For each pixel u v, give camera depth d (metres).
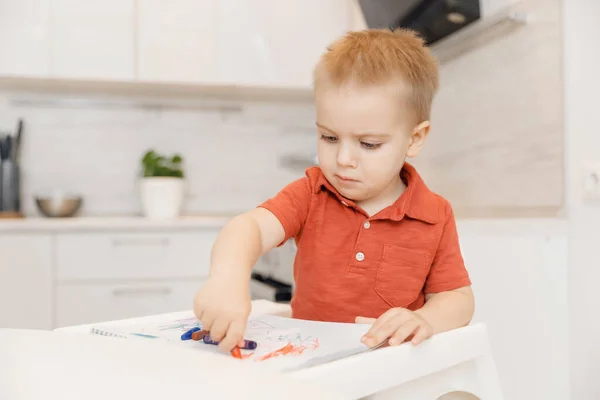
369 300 0.79
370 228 0.80
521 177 1.58
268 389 0.30
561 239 1.45
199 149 2.68
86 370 0.33
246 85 2.40
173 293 2.15
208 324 0.54
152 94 2.62
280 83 2.42
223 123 2.71
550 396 1.44
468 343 0.58
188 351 0.37
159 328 0.60
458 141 1.90
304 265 0.83
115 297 2.11
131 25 2.30
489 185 1.73
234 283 0.57
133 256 2.13
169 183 2.34
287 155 2.77
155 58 2.32
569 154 1.42
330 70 0.73
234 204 2.71
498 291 1.40
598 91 1.35
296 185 0.84
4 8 2.20
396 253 0.80
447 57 1.95
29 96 2.50
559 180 1.45
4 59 2.19
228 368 0.33
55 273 2.07
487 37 1.71
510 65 1.62
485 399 0.60
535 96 1.52
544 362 1.43
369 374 0.47
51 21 2.23
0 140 2.36
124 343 0.38
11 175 2.36
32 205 2.50
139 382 0.31
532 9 1.52
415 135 0.80
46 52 2.22
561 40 1.43
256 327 0.59
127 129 2.60
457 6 1.65
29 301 2.04
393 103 0.72
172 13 2.34
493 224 1.40
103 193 2.57
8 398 0.30
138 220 2.19
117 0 2.29
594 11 1.37
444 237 0.83
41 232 2.06
